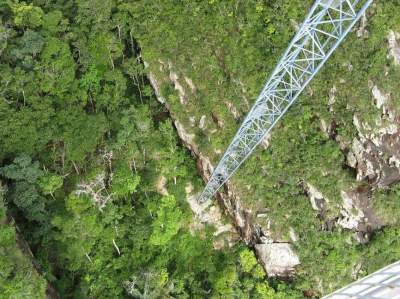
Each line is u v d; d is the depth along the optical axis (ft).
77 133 141.90
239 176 149.69
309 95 141.18
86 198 134.72
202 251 159.12
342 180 144.25
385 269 108.88
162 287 141.49
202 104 150.82
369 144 138.92
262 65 141.49
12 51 135.74
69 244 136.46
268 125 118.11
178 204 157.89
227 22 145.48
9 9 146.72
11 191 133.18
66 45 141.79
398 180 145.28
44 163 143.64
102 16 147.13
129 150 152.76
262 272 154.10
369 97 135.44
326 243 149.69
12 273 116.16
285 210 149.69
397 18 130.93
